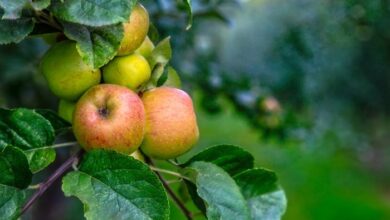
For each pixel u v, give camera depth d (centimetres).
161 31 176
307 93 280
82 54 85
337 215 490
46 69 94
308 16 276
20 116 90
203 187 92
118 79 93
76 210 289
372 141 568
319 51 279
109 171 86
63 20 85
